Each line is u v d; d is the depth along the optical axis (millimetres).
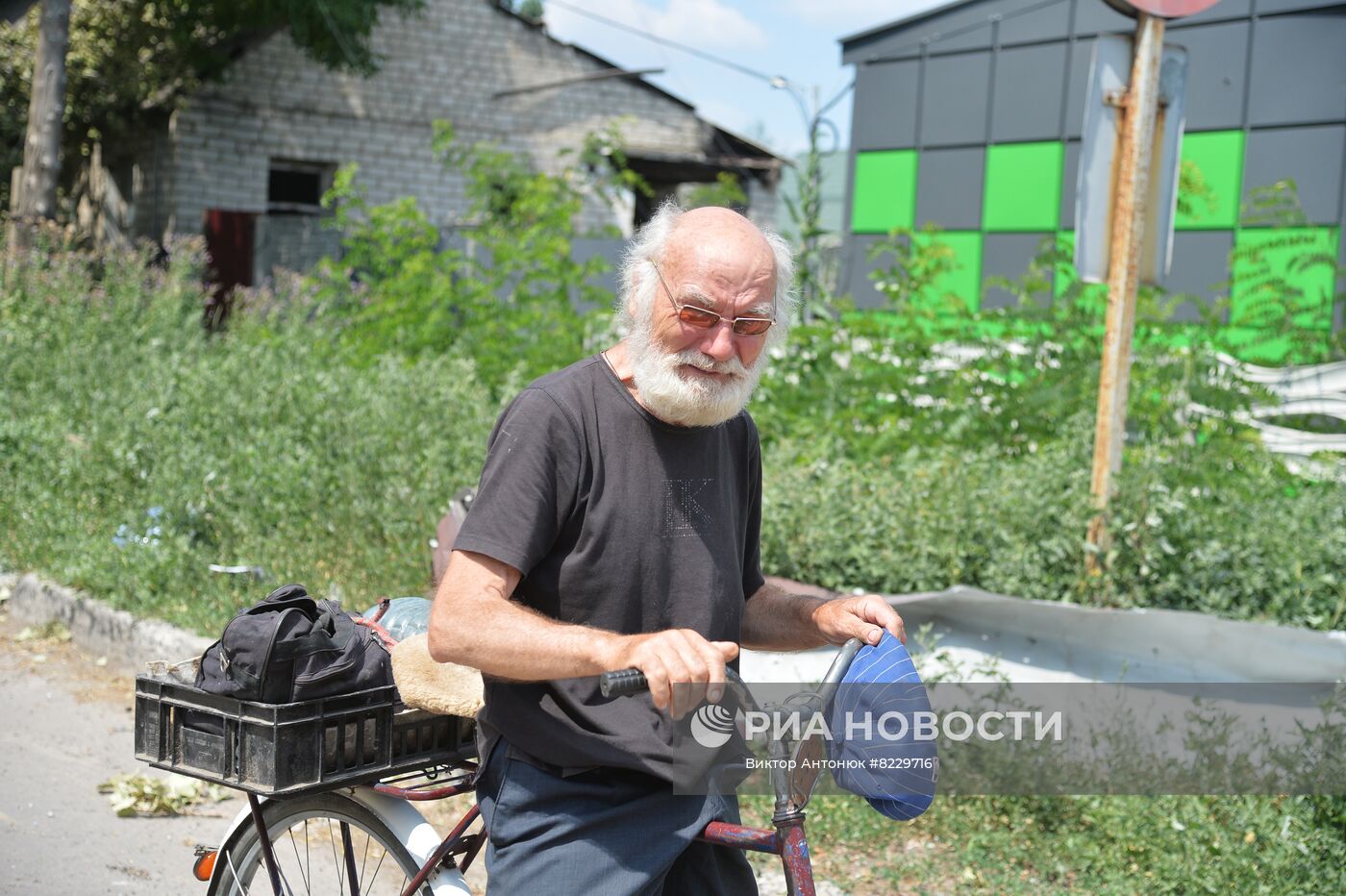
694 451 2359
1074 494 6121
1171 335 7730
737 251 2244
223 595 6293
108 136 20328
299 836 3869
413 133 20375
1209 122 12469
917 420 7766
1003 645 5633
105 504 7645
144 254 12742
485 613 2131
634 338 2303
